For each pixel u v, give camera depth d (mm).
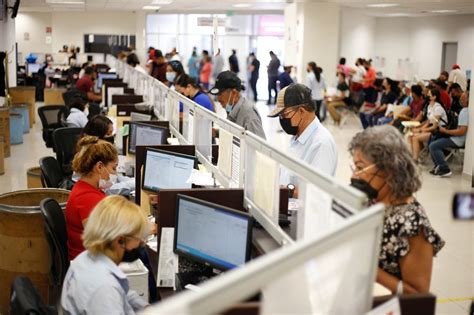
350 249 1277
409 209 1860
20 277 2225
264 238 2416
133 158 4965
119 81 11898
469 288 4281
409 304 1533
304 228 1905
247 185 2705
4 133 8609
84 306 2170
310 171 1857
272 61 17203
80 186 3277
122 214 2244
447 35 18453
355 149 1878
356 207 1531
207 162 3721
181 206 2588
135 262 2805
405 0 13578
